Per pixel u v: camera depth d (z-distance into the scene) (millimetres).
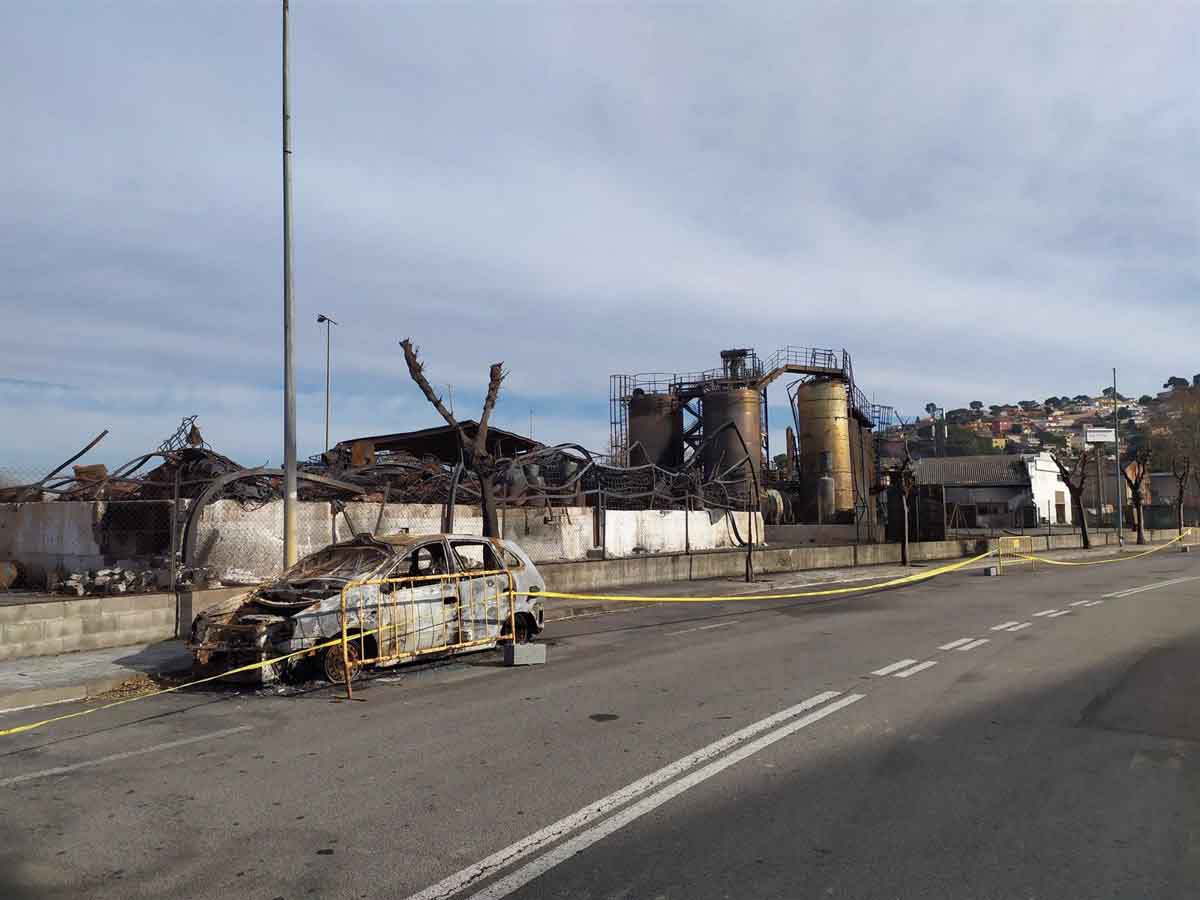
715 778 5934
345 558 10750
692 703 8406
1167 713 7867
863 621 15266
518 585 11953
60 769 6367
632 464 47969
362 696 8977
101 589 14117
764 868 4430
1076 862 4516
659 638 13398
